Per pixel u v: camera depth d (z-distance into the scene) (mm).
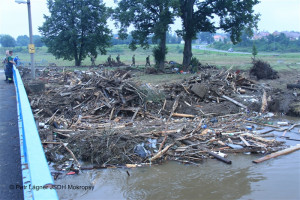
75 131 8992
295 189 6004
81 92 12641
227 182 6406
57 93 13320
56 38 38844
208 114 12344
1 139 6309
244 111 13203
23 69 23516
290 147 8617
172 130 9188
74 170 6848
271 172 6906
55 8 38250
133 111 11602
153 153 7812
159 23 27078
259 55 68938
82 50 40500
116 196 5781
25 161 3994
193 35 30609
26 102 5250
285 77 23406
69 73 20562
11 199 3848
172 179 6562
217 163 7508
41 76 21922
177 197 5727
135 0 28719
